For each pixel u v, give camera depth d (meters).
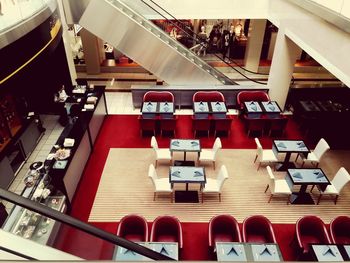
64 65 10.32
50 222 5.04
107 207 6.93
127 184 7.55
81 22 9.02
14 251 1.75
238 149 8.81
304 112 9.38
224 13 10.45
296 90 10.56
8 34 4.65
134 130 9.58
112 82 12.91
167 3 10.23
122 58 13.97
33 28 5.34
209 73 10.74
